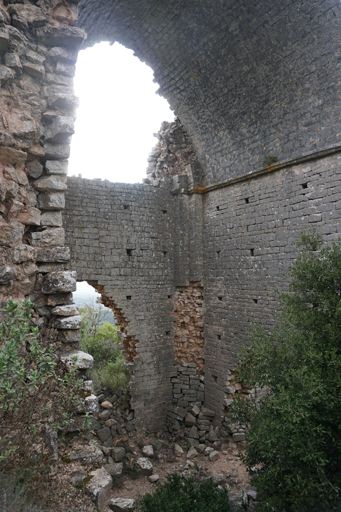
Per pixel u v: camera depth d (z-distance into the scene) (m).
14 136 4.73
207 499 7.70
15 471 3.26
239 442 11.61
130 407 12.60
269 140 10.95
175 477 8.45
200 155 13.83
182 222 13.78
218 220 13.02
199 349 13.55
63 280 5.04
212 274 13.20
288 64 9.70
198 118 13.17
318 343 6.38
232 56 10.77
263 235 11.17
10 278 4.43
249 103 11.15
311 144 9.73
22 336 3.33
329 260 7.08
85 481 3.91
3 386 3.06
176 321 13.77
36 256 5.04
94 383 13.43
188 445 11.83
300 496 5.82
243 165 11.95
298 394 5.73
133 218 12.95
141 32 12.10
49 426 3.91
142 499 7.61
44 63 5.25
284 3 8.87
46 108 5.27
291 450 5.94
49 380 4.20
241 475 9.78
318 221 9.53
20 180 4.84
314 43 8.94
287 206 10.44
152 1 10.74
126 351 13.38
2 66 4.65
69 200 11.78
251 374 7.11
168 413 13.15
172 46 12.02
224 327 12.52
